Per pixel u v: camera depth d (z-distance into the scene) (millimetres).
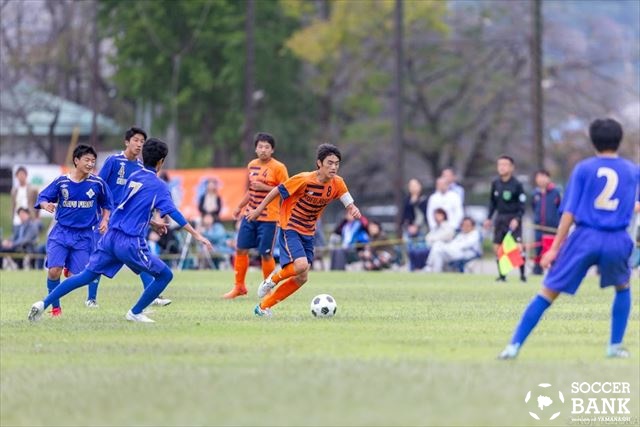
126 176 51344
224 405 28094
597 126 33000
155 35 184625
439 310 51406
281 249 46312
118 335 40188
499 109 191500
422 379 30594
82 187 48312
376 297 60594
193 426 26375
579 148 190875
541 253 93438
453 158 197125
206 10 183500
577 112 191125
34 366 33469
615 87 191000
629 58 191000
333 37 181500
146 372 31969
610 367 32594
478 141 193750
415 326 43344
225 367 32531
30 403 28797
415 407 27766
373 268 100875
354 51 189500
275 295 47250
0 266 103125
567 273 32938
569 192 32969
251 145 147000
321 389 29469
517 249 78750
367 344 37344
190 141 197000
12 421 27250
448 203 96562
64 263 48250
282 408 27719
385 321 45469
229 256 102438
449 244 96062
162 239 100062
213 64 190625
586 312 50625
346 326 43250
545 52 190125
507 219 79562
